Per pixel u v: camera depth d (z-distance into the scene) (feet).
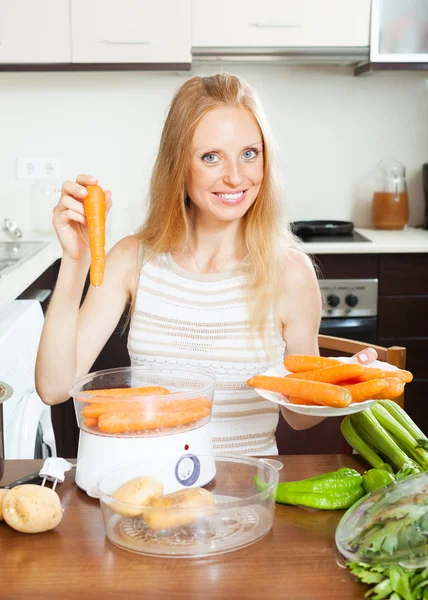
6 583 3.03
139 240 5.71
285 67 12.04
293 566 3.14
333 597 2.91
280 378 3.96
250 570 3.11
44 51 10.72
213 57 10.84
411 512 3.18
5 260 9.87
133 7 10.64
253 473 3.74
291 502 3.70
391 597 2.84
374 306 10.70
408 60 10.89
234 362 5.33
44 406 7.16
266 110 12.18
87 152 12.14
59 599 2.92
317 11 10.77
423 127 12.31
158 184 5.47
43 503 3.39
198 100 5.03
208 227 5.45
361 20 10.81
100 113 12.05
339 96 12.17
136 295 5.61
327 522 3.53
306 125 12.23
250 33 10.78
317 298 5.57
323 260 10.60
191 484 3.68
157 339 5.47
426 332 10.77
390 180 12.07
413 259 10.61
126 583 3.02
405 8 10.80
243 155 5.09
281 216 5.47
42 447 7.20
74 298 4.85
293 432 6.42
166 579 3.05
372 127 12.28
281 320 5.57
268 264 5.35
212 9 10.69
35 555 3.24
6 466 4.18
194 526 3.28
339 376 3.88
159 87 12.00
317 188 12.41
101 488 3.48
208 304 5.40
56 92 11.98
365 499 3.44
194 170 5.09
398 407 4.31
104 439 3.73
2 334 6.23
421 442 4.08
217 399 5.35
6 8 10.61
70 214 4.47
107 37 10.69
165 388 4.03
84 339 5.51
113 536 3.33
